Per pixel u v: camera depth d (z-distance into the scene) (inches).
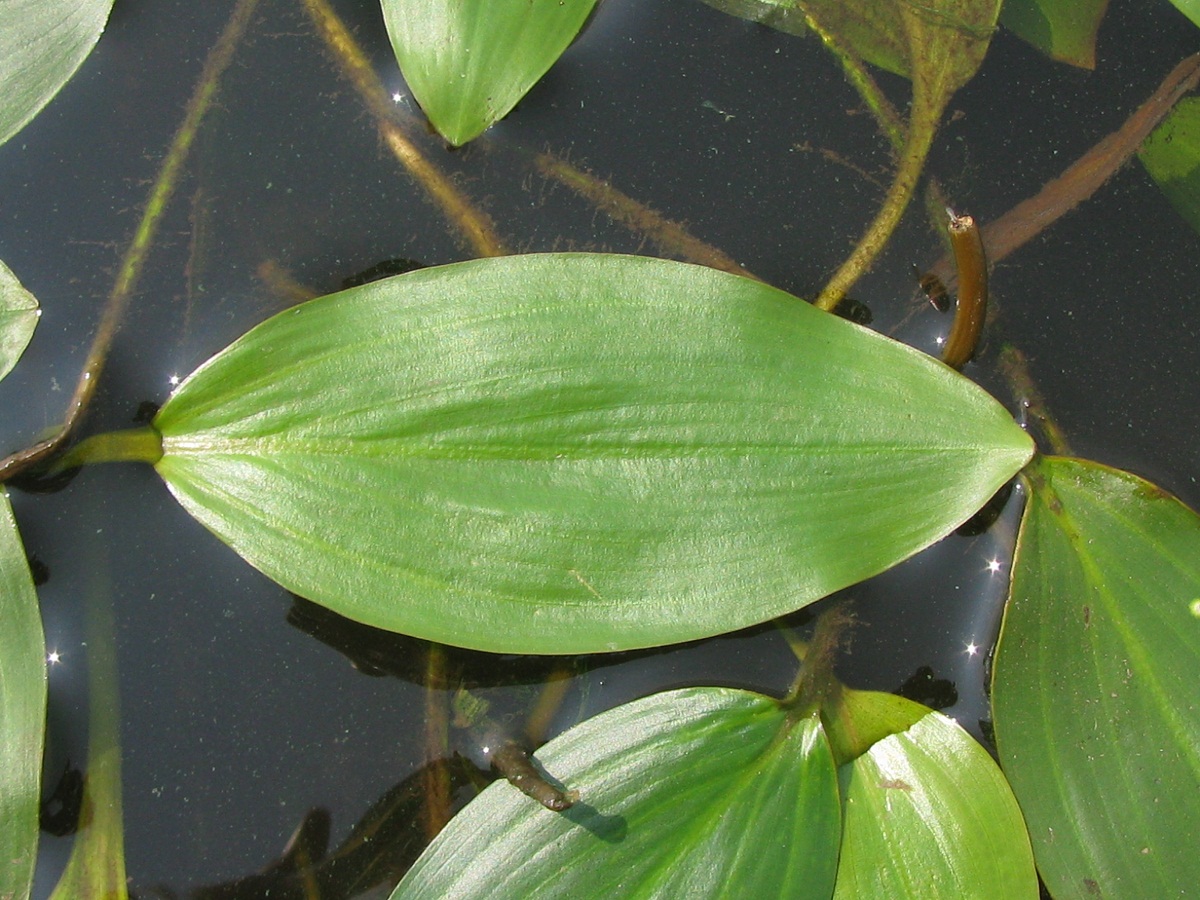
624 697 13.0
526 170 13.3
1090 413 13.4
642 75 13.5
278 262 13.2
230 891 12.8
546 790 12.5
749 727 12.8
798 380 12.7
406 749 12.9
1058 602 13.0
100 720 12.8
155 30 13.3
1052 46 13.7
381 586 12.6
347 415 12.7
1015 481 13.2
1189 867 12.8
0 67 13.1
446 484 12.7
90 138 13.2
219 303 13.1
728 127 13.5
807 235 13.4
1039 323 13.4
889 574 13.2
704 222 13.4
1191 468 13.3
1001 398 13.4
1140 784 12.8
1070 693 12.9
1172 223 13.6
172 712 12.8
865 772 12.9
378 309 12.7
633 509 12.7
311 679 12.9
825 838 12.7
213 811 12.8
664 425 12.7
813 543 12.7
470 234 13.3
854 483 12.7
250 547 12.6
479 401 12.7
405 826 12.9
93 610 12.9
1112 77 13.7
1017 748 12.9
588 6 13.2
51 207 13.2
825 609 13.1
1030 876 12.8
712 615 12.7
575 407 12.7
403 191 13.3
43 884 12.7
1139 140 13.6
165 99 13.3
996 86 13.6
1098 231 13.5
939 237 13.5
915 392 12.8
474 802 12.7
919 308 13.4
